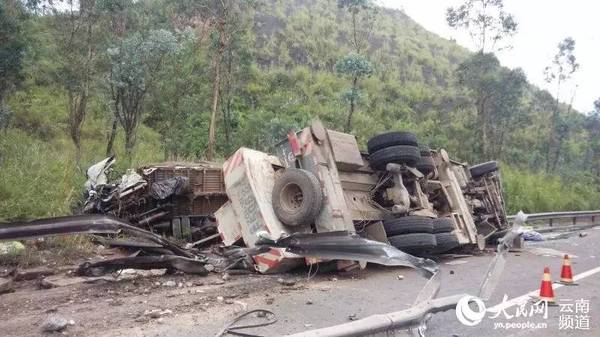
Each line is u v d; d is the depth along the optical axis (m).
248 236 8.86
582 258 11.50
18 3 14.98
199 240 11.09
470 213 12.70
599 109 43.41
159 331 5.04
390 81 40.47
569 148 42.22
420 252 9.79
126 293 6.66
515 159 35.69
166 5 17.73
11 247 8.27
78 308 5.86
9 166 11.53
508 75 27.94
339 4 23.53
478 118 28.77
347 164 9.22
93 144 19.86
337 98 32.22
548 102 43.25
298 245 7.16
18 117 20.92
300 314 5.87
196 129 21.22
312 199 8.35
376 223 9.38
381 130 28.45
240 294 6.83
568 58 38.00
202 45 19.72
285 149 9.46
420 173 10.12
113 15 16.02
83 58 16.03
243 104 26.05
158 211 11.08
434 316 5.90
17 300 6.21
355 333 3.85
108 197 11.11
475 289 7.62
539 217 19.84
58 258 8.52
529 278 8.62
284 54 38.16
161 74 16.80
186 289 7.04
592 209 31.98
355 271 8.95
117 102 16.41
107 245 8.95
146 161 16.27
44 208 10.30
